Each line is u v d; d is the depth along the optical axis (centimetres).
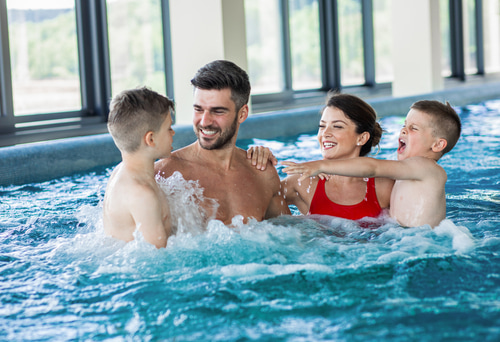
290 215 216
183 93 563
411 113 222
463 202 244
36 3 516
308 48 808
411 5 788
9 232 210
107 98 570
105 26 561
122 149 178
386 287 147
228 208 198
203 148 197
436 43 798
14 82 506
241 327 128
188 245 176
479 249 175
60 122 533
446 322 126
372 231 199
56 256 178
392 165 201
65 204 263
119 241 179
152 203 172
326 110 222
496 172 313
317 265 163
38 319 136
